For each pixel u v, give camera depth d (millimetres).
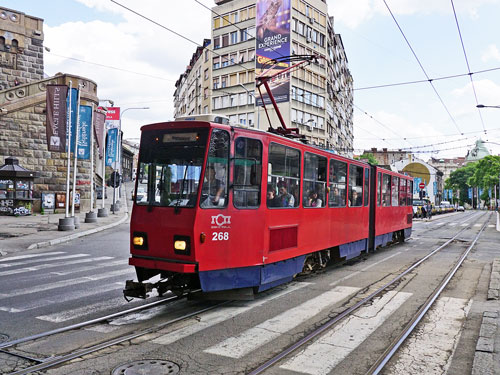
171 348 5387
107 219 26672
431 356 5230
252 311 7195
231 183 7191
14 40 31438
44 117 28812
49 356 5078
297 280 9992
